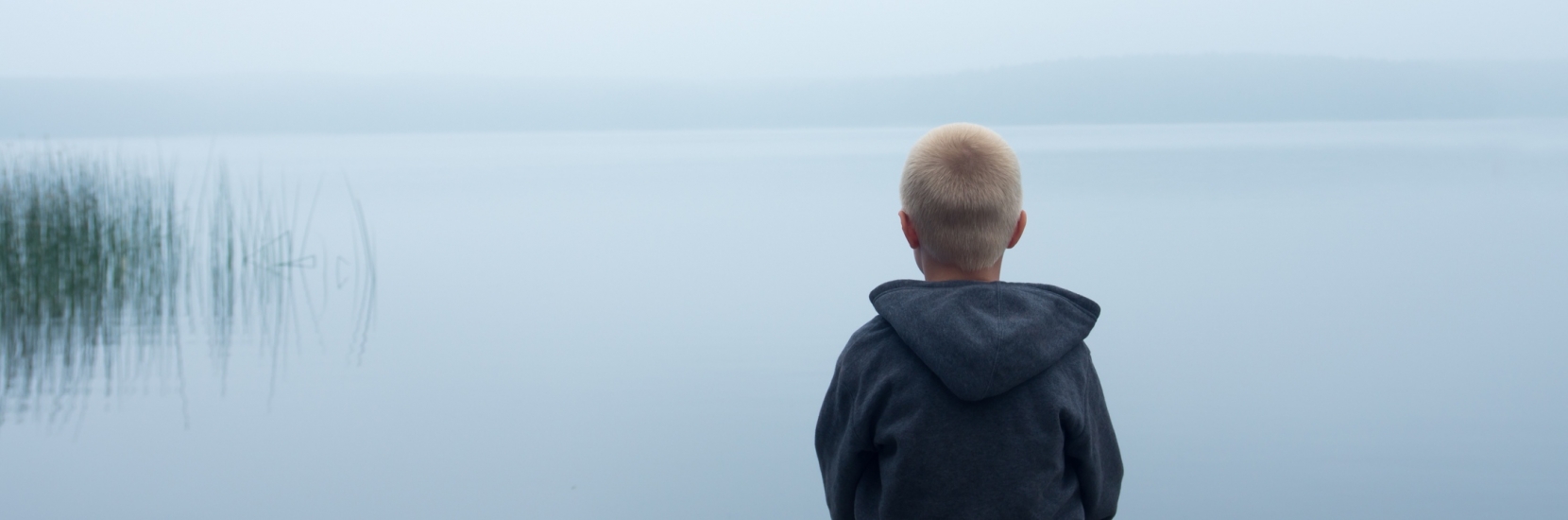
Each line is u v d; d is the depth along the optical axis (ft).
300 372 14.66
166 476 10.55
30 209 19.63
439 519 9.38
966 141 4.01
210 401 13.24
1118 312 17.78
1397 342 15.55
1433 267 22.48
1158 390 13.12
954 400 3.77
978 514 3.77
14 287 19.13
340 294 20.70
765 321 17.63
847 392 4.05
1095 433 3.97
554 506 9.70
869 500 4.09
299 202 40.65
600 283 21.79
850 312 18.35
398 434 11.82
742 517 9.43
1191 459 10.62
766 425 12.05
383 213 36.60
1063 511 3.89
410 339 16.66
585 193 45.03
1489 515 9.19
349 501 9.80
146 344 16.35
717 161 76.69
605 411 12.58
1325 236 27.37
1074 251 24.71
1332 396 12.79
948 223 3.95
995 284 3.92
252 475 10.57
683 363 14.79
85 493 10.05
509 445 11.39
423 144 138.31
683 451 11.16
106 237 20.13
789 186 47.91
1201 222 30.48
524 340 16.46
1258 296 19.22
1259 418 11.94
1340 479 10.07
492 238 29.30
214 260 22.91
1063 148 88.22
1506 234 27.71
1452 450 10.74
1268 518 9.18
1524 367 14.11
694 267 23.72
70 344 16.29
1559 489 9.79
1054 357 3.77
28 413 12.67
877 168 63.77
